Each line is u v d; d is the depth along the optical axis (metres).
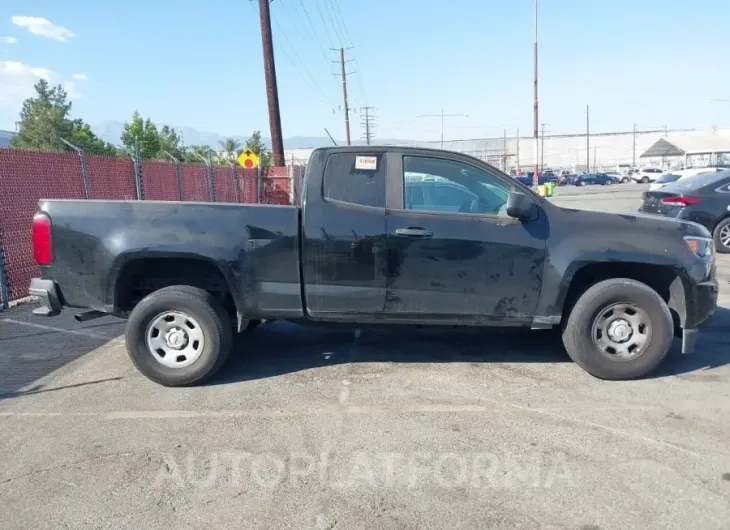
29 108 39.69
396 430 4.19
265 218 4.98
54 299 4.99
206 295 5.02
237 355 5.90
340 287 5.01
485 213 5.06
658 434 4.10
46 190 8.85
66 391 5.00
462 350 5.99
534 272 4.98
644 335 5.02
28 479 3.60
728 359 5.67
